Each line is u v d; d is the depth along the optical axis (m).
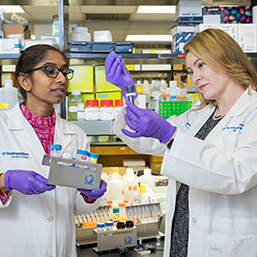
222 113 1.73
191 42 1.62
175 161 1.34
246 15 2.84
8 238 1.56
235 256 1.52
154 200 2.55
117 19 8.91
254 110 1.56
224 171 1.31
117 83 1.53
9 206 1.57
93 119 2.53
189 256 1.60
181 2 2.74
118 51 2.59
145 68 7.03
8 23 2.72
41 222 1.58
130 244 2.31
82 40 2.74
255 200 1.56
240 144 1.44
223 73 1.61
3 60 2.71
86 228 2.35
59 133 1.77
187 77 6.42
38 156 1.65
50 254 1.59
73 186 1.39
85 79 2.75
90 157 1.51
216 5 2.95
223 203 1.56
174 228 1.75
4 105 2.47
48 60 1.64
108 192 2.55
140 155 4.77
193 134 1.83
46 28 9.53
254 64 2.70
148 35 10.82
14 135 1.67
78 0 2.91
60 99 1.69
